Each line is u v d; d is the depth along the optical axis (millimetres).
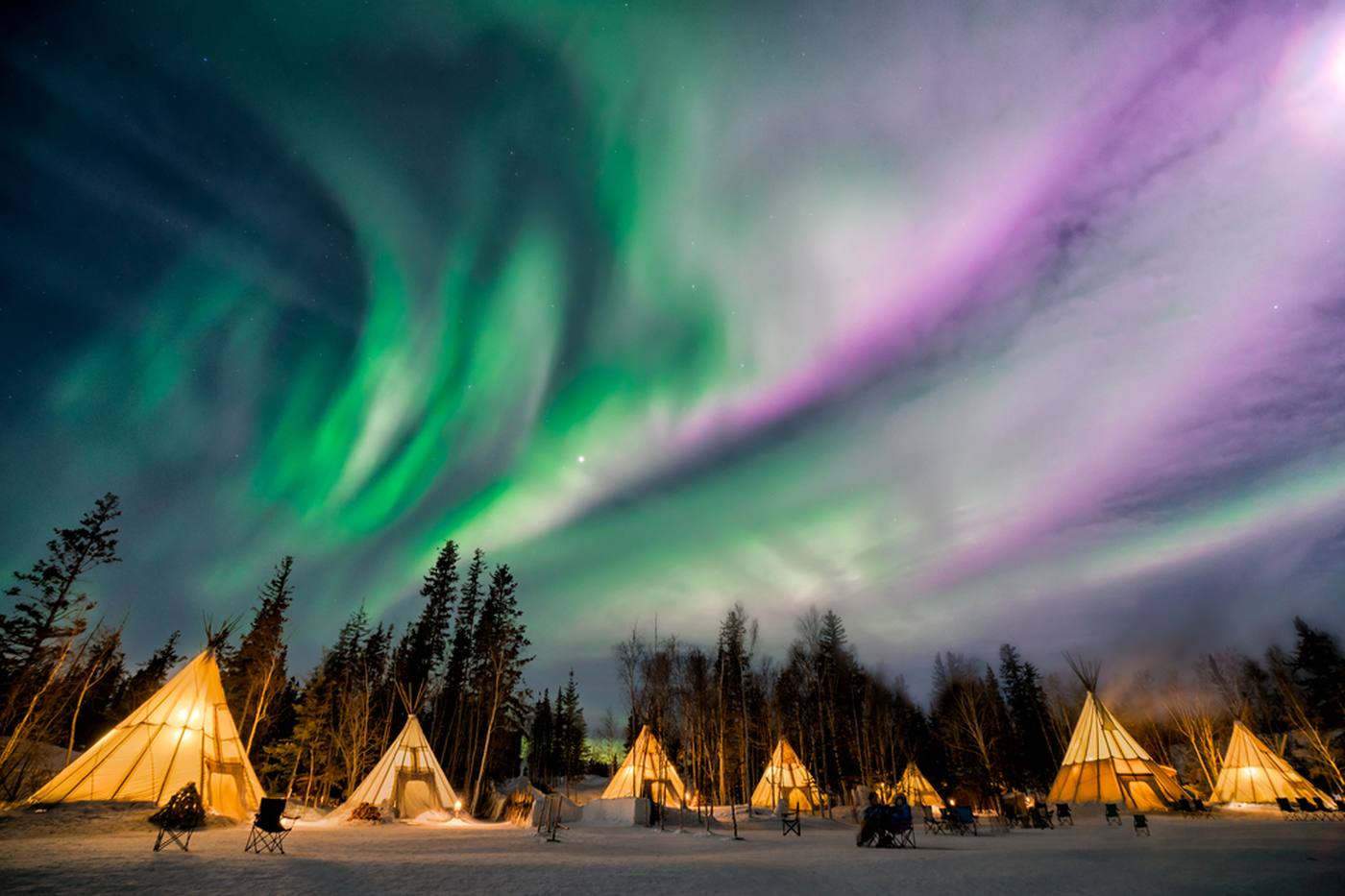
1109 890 10023
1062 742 69750
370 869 11555
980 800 57656
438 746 56094
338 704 50906
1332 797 36031
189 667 26078
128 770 22938
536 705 75688
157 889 8977
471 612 63094
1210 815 33812
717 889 10125
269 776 49594
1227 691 56125
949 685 69938
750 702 55469
